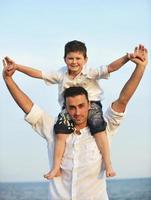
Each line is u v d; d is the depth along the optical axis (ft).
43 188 98.17
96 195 10.36
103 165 10.49
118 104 10.46
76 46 10.94
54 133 10.70
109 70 10.80
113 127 10.71
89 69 11.02
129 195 112.78
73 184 10.36
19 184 95.81
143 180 113.09
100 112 10.68
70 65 10.96
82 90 10.35
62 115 10.63
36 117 10.72
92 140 10.53
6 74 10.51
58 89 11.16
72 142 10.53
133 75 10.21
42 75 11.13
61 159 10.56
